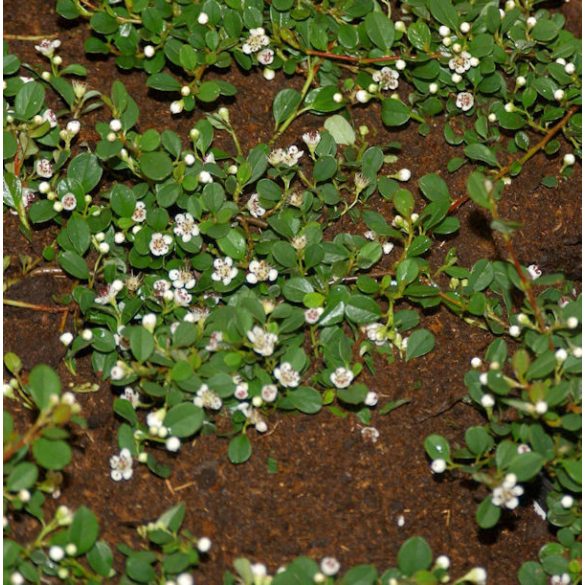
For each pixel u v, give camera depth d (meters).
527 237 0.72
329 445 0.68
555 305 0.67
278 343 0.68
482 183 0.64
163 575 0.65
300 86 0.73
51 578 0.65
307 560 0.64
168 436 0.67
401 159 0.73
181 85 0.73
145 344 0.66
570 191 0.73
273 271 0.69
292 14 0.72
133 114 0.70
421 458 0.68
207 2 0.72
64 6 0.72
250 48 0.72
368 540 0.67
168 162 0.69
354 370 0.68
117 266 0.69
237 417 0.68
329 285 0.69
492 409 0.69
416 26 0.72
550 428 0.67
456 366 0.70
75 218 0.69
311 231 0.69
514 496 0.65
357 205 0.72
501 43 0.73
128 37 0.72
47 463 0.62
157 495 0.67
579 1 0.77
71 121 0.72
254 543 0.66
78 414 0.68
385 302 0.70
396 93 0.74
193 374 0.66
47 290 0.70
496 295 0.71
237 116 0.73
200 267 0.69
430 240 0.70
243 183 0.70
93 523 0.64
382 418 0.69
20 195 0.69
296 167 0.70
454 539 0.68
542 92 0.72
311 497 0.67
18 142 0.70
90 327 0.69
